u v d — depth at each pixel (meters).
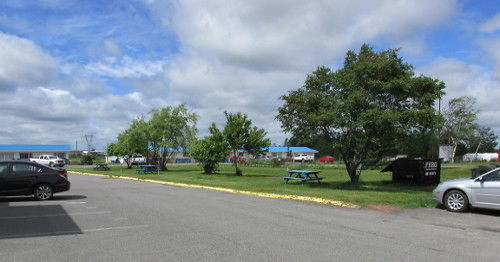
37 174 15.12
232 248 7.45
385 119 17.03
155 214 11.46
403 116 17.25
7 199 15.49
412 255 7.04
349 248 7.50
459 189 12.12
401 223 10.23
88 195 16.86
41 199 15.05
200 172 36.91
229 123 33.09
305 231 9.08
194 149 34.97
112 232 8.91
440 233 8.99
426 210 12.36
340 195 15.27
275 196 16.11
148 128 41.88
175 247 7.52
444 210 12.36
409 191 17.38
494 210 12.41
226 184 21.03
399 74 18.44
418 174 20.83
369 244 7.84
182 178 26.67
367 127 18.05
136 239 8.20
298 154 95.94
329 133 20.38
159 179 25.86
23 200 15.12
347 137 19.91
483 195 11.69
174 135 42.44
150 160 43.62
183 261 6.58
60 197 16.08
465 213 11.88
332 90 20.30
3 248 7.46
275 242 7.95
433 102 18.39
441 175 27.02
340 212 12.03
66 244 7.77
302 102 20.12
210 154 34.06
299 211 12.20
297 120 20.34
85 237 8.40
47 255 6.96
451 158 49.91
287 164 56.22
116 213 11.65
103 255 6.96
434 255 7.06
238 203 14.10
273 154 96.62
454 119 54.03
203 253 7.08
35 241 8.04
